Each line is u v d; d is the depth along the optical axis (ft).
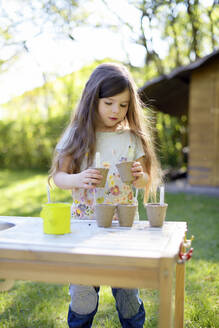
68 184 6.06
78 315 5.81
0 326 7.41
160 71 37.35
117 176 6.68
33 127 48.16
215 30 36.65
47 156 47.65
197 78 28.89
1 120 49.75
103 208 5.31
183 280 5.90
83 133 6.58
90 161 6.62
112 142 6.82
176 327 5.97
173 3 32.14
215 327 7.23
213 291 9.02
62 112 49.37
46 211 4.96
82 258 4.07
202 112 28.99
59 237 4.73
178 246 4.31
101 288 9.42
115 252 4.06
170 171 39.93
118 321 7.60
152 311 8.00
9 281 8.83
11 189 30.99
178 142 44.45
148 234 4.91
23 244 4.38
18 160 49.29
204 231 14.93
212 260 11.23
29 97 50.49
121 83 6.25
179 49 38.34
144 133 6.97
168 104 35.63
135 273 4.00
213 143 28.78
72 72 46.70
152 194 7.18
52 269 4.22
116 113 6.33
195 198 24.77
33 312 8.13
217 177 28.76
